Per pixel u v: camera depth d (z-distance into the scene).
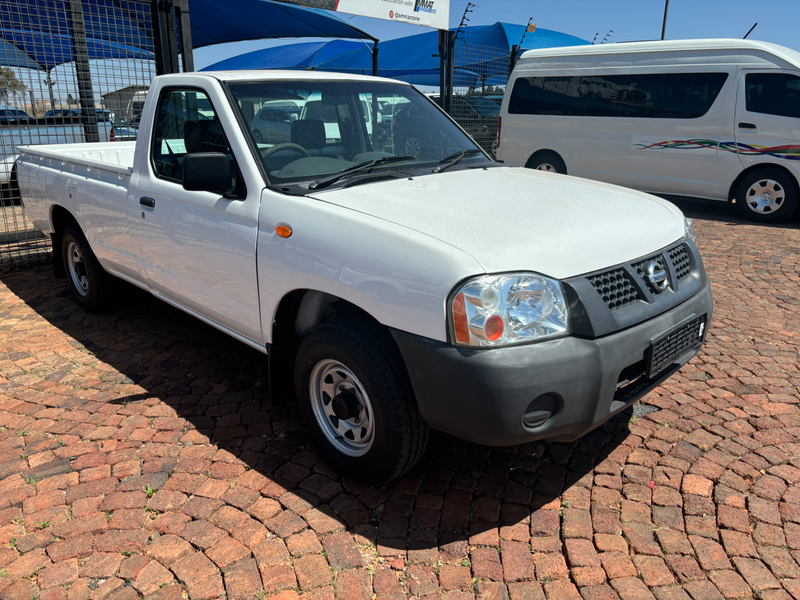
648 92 9.61
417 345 2.37
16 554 2.48
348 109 3.65
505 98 11.41
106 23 6.87
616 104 10.00
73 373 4.06
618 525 2.59
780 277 6.14
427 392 2.39
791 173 8.49
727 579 2.29
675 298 2.79
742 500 2.72
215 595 2.26
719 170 9.09
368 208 2.75
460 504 2.76
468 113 12.15
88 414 3.53
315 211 2.78
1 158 6.85
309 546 2.49
